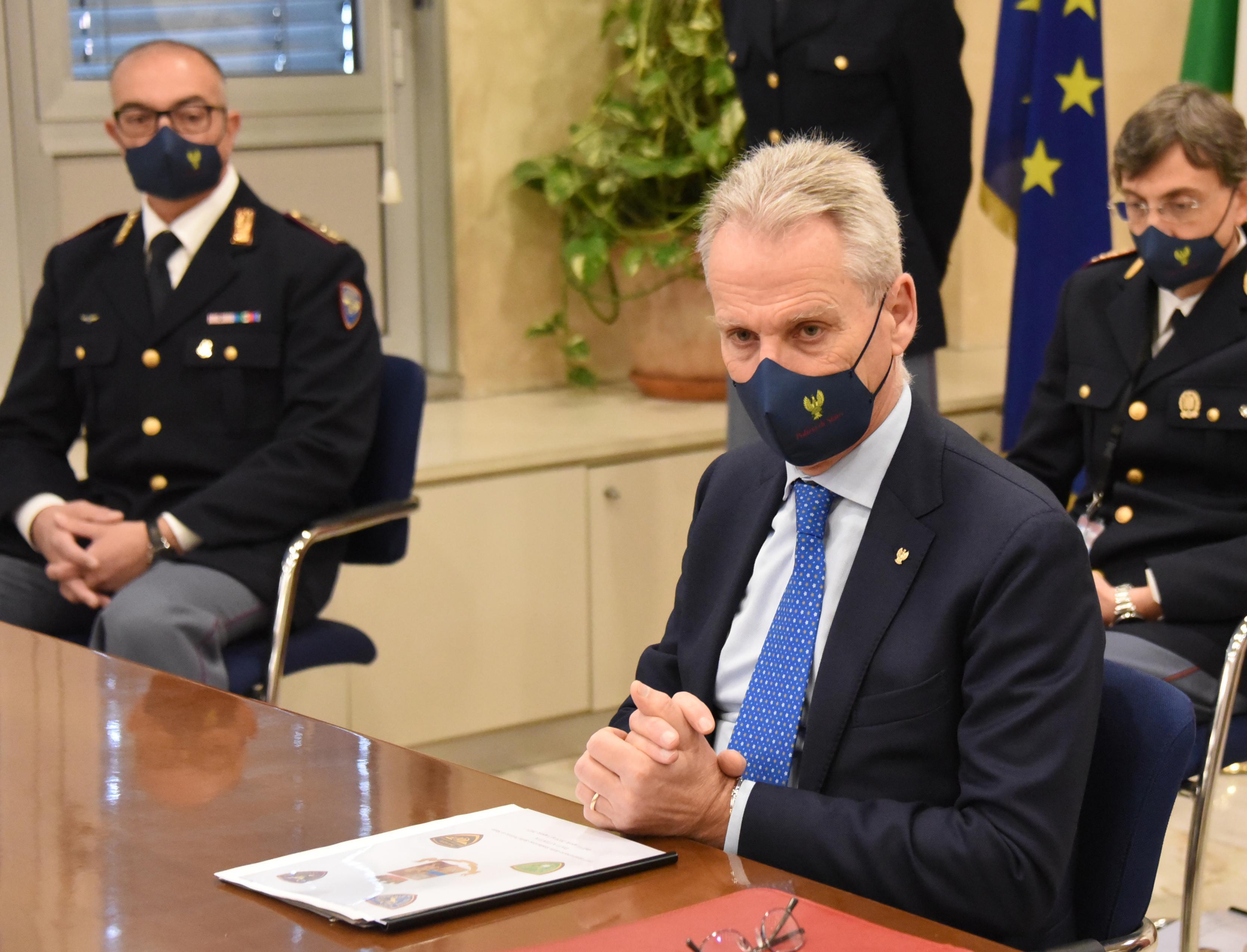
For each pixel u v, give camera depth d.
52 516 2.63
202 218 2.81
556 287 4.34
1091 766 1.40
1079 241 3.79
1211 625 2.32
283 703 3.25
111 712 1.49
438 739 3.46
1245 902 2.72
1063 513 1.36
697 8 3.94
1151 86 4.60
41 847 1.14
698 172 4.01
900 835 1.28
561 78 4.26
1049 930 1.37
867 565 1.41
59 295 2.88
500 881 1.07
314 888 1.06
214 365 2.74
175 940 0.99
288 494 2.63
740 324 1.38
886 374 1.42
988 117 3.88
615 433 3.70
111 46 3.82
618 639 3.67
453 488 3.40
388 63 4.10
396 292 4.26
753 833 1.30
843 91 3.10
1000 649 1.32
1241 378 2.40
